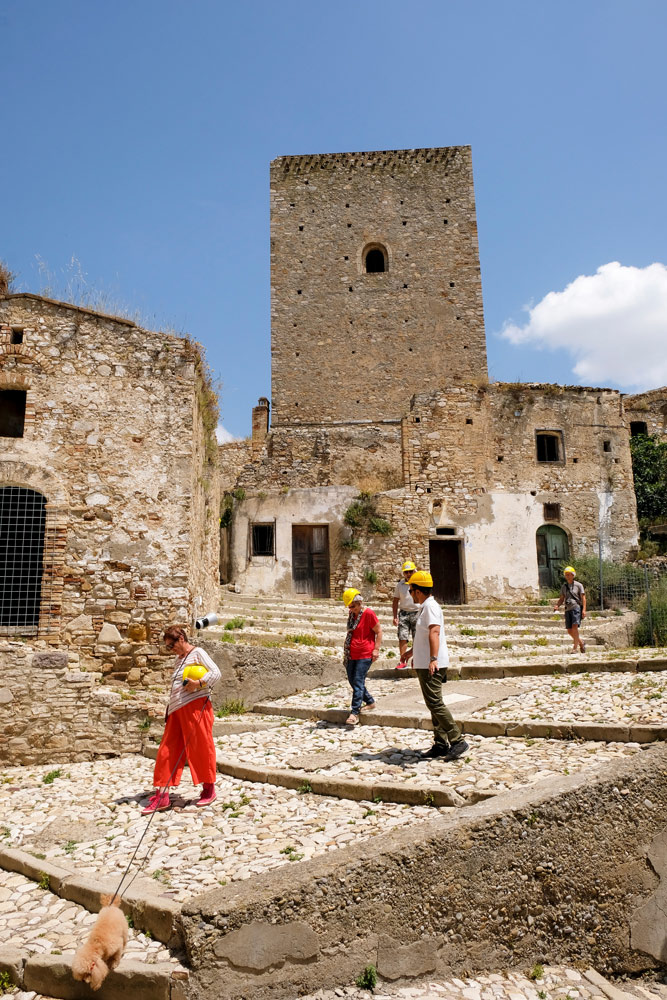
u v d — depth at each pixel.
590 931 5.63
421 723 8.37
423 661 7.23
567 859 5.59
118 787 7.87
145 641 10.70
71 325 11.38
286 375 27.86
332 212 29.38
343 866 4.77
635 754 6.66
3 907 5.25
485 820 5.30
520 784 6.14
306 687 10.95
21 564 10.65
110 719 9.55
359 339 28.22
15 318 11.22
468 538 20.48
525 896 5.35
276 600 17.62
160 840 5.90
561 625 16.64
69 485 10.90
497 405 21.55
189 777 7.67
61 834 6.36
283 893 4.56
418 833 5.12
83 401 11.19
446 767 6.82
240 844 5.63
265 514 20.62
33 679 9.35
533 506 21.06
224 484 28.23
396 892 4.88
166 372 11.59
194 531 11.55
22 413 11.76
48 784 8.20
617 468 21.88
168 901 4.71
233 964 4.36
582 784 5.84
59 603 10.52
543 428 21.64
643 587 18.41
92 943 4.28
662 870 6.10
